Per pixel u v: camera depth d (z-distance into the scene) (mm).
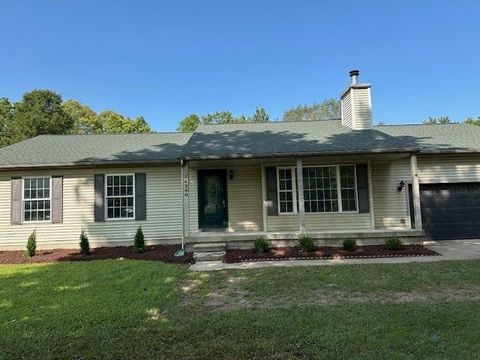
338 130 14281
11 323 4871
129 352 3873
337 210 12773
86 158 13047
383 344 3930
